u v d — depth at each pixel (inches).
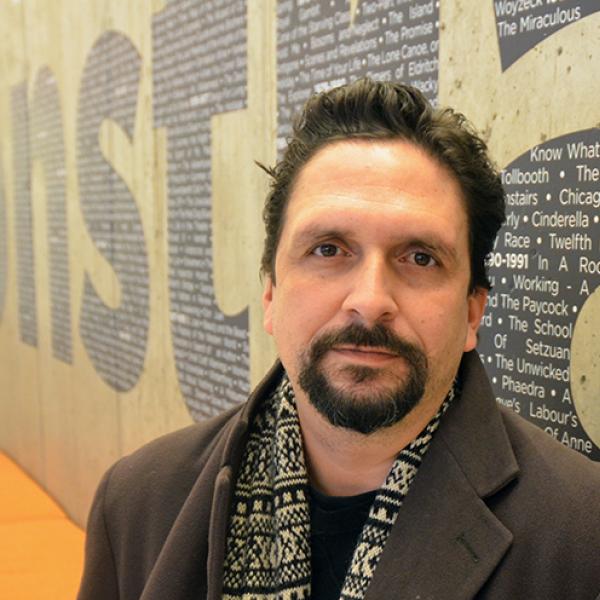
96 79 111.1
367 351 32.0
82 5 114.5
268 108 72.2
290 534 36.2
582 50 43.3
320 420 34.4
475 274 35.9
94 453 122.0
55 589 97.3
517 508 32.1
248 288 77.5
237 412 44.1
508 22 47.8
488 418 34.9
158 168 94.6
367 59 59.4
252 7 73.5
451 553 31.9
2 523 126.0
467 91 50.9
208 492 39.1
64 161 126.0
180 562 38.3
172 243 92.5
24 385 156.2
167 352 95.7
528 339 47.5
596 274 43.1
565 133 44.5
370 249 32.0
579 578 30.1
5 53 153.4
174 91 89.5
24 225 149.6
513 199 48.1
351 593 33.0
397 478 34.5
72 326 128.0
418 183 32.5
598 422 43.4
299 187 34.4
